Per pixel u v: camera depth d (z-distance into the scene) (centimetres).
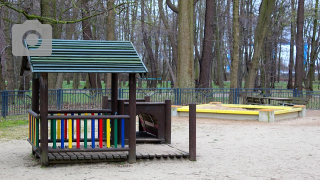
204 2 4628
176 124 1394
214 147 927
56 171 653
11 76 2522
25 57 759
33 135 747
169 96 2020
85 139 702
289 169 686
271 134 1142
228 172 659
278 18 3528
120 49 760
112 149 712
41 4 1745
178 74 2191
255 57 2428
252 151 869
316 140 1027
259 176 631
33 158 770
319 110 2011
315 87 4719
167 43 5116
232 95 2116
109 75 2731
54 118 682
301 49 2800
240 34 3978
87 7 1994
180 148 890
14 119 1517
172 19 4547
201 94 2064
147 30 3244
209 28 3022
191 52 2158
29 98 1752
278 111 1495
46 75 670
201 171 665
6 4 1480
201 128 1289
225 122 1446
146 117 1027
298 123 1420
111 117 714
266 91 2302
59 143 936
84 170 662
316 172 662
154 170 669
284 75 6275
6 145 941
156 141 936
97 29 3209
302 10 2798
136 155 741
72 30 2608
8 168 674
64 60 681
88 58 702
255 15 3841
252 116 1500
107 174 633
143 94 2005
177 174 639
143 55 4884
